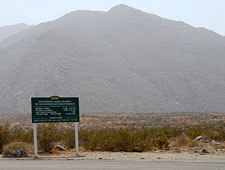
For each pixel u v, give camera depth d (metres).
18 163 12.29
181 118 60.81
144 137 22.11
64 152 16.92
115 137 19.33
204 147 18.39
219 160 12.70
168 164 11.51
